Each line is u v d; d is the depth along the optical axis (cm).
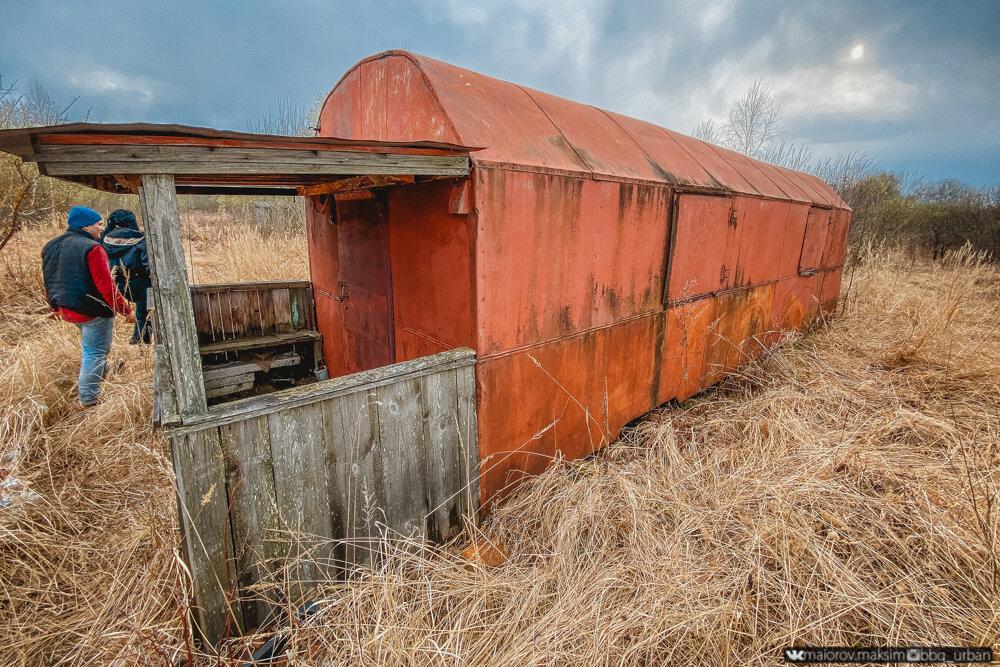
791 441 303
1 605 192
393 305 284
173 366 142
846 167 1216
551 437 269
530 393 249
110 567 212
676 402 390
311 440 172
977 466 265
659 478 265
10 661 172
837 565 197
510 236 218
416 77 226
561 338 259
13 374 330
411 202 246
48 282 331
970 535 205
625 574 194
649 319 322
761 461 273
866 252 951
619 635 165
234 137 139
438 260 233
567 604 176
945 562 200
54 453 284
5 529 206
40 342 423
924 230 1127
